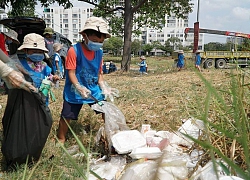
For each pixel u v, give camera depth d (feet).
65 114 11.08
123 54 51.65
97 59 11.36
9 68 8.38
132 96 20.74
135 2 57.82
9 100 9.20
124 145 9.56
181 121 13.05
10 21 29.37
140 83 31.01
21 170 8.74
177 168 6.74
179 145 9.58
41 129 9.04
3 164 9.62
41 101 9.04
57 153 10.16
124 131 10.11
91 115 15.08
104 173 8.52
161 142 9.36
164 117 14.25
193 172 6.68
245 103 7.33
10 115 9.10
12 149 8.93
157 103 18.31
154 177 3.34
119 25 98.02
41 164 9.27
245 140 3.15
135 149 9.05
